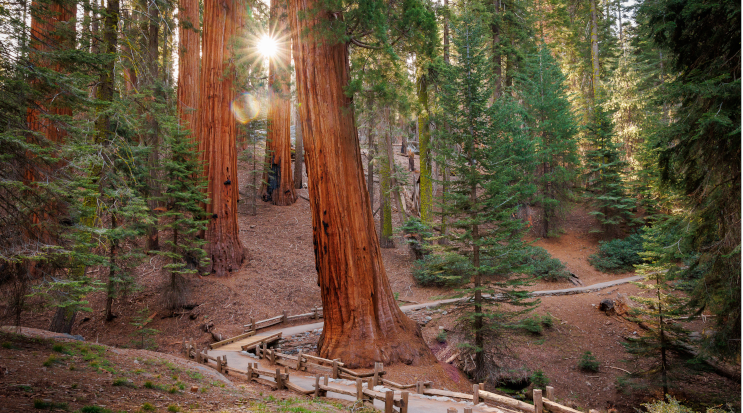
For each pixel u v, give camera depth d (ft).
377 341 44.96
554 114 100.07
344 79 47.96
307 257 82.28
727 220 31.19
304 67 46.52
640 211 103.24
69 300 32.58
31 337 29.60
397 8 45.16
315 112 46.29
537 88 102.22
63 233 27.32
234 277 70.44
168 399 21.44
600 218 102.63
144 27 58.13
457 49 51.24
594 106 103.91
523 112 94.43
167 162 57.72
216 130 70.69
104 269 61.31
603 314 67.05
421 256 86.99
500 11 100.68
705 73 32.22
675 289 46.42
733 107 28.07
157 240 70.08
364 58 48.85
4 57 24.29
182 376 28.58
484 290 46.91
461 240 49.11
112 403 18.40
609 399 48.34
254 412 21.76
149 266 68.49
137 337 53.62
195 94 75.20
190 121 73.61
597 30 118.11
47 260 26.73
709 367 45.70
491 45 99.25
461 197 49.32
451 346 53.88
